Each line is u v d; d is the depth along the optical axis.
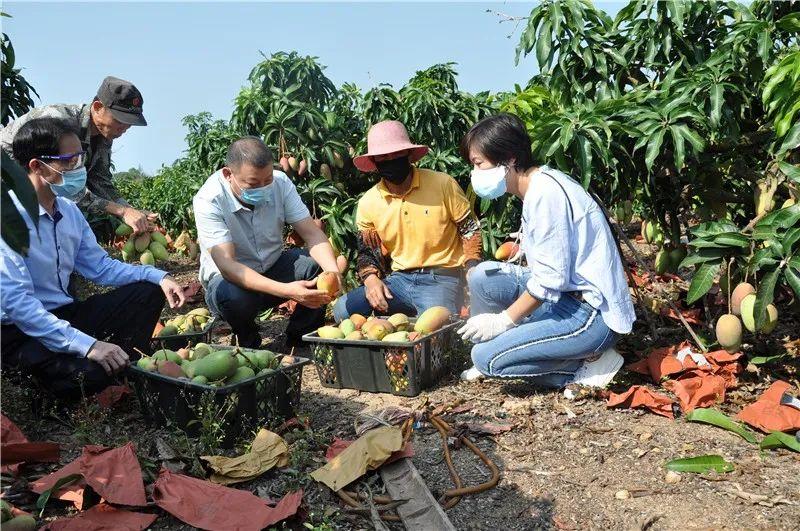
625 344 4.29
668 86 4.10
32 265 3.37
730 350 3.66
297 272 4.49
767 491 2.70
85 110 4.68
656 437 3.19
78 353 3.16
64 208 3.59
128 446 2.66
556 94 4.68
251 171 3.96
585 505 2.65
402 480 2.73
